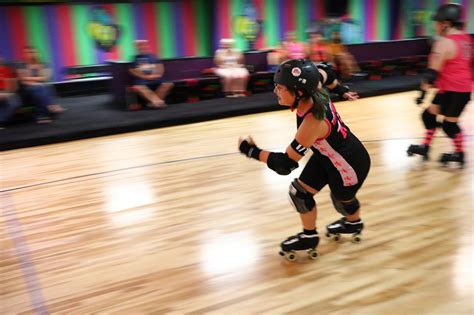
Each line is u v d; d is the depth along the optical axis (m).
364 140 5.48
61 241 3.33
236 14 10.30
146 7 9.62
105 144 5.94
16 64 6.90
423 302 2.43
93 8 9.20
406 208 3.61
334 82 2.93
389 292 2.54
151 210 3.79
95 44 9.39
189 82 7.90
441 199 3.76
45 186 4.46
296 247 2.88
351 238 3.18
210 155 5.23
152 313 2.45
